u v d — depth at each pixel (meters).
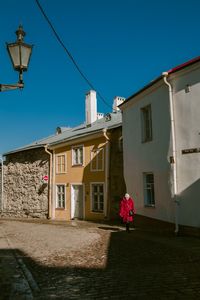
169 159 13.41
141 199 15.88
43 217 26.17
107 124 23.45
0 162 31.78
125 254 9.46
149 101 15.17
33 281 7.01
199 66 12.16
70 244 11.74
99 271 7.68
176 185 13.00
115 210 19.77
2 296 6.08
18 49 7.33
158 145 14.38
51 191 25.53
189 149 12.53
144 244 10.95
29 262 9.04
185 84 12.77
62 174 24.64
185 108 12.76
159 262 8.30
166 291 6.03
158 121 14.40
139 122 16.08
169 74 13.27
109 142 20.30
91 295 5.98
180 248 9.95
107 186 20.08
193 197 12.29
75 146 23.42
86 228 16.70
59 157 25.19
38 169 27.25
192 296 5.71
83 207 22.27
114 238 12.60
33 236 14.51
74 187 23.53
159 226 14.23
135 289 6.21
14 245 12.05
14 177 29.92
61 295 6.05
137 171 16.25
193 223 12.21
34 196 27.33
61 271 7.86
